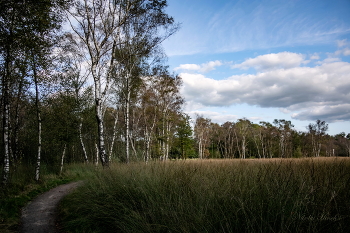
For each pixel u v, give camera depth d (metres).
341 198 3.16
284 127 41.84
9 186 8.55
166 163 7.12
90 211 5.55
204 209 3.84
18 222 5.58
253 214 3.24
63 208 6.57
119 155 18.44
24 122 15.81
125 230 4.25
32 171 12.50
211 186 4.32
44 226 5.39
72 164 18.28
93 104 17.66
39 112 11.39
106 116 25.47
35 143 15.27
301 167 5.09
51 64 9.70
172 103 23.66
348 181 3.62
